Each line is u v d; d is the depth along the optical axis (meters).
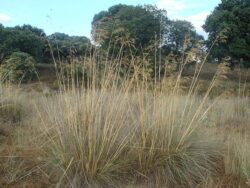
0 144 4.48
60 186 3.48
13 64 7.67
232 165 4.11
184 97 5.28
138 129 4.25
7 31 24.25
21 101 6.94
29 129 5.12
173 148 4.07
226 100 8.30
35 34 26.44
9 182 3.53
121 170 3.81
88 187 3.48
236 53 20.36
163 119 4.18
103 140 3.64
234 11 21.66
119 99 4.16
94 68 4.28
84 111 3.92
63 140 3.83
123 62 4.81
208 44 21.50
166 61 5.09
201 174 3.93
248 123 6.76
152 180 3.77
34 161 4.00
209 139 4.77
